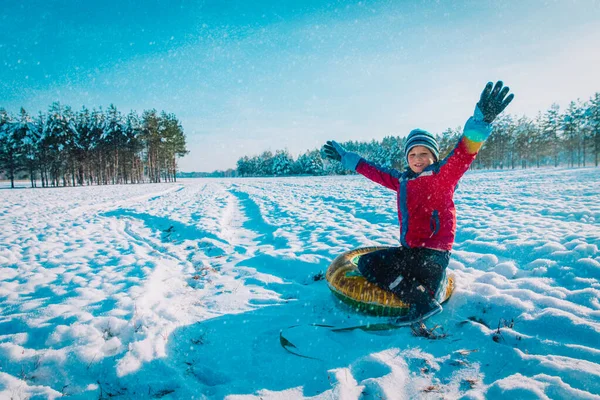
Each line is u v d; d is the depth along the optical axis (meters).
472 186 17.27
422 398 1.98
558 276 3.61
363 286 3.01
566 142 61.88
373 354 2.40
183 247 6.49
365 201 11.78
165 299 3.70
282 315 3.20
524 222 6.28
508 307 2.89
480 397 1.89
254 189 23.53
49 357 2.45
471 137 2.54
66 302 3.57
